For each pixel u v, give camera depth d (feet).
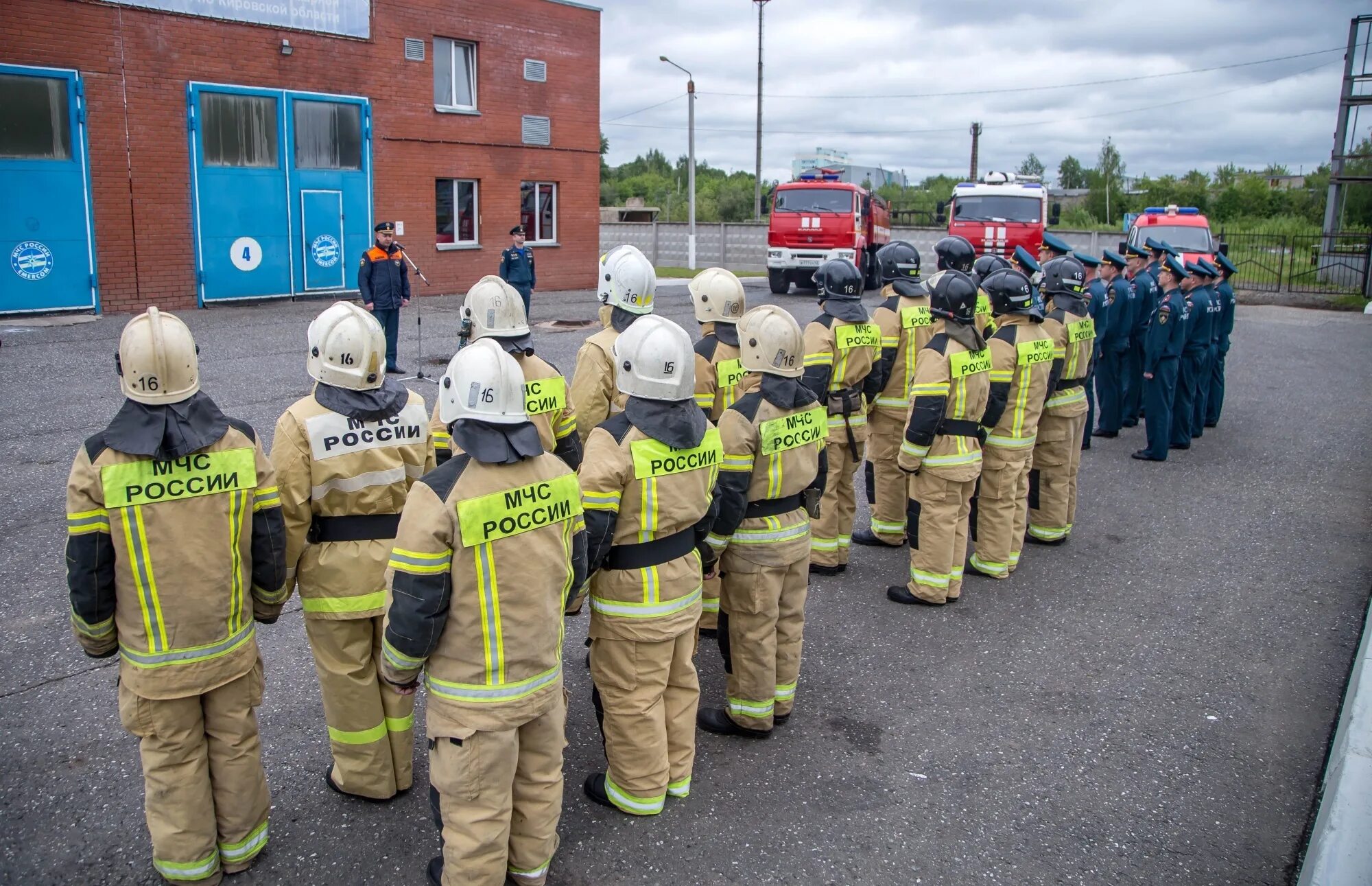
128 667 10.29
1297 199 161.79
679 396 11.60
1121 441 35.65
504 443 9.63
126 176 52.16
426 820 12.51
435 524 9.37
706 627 18.38
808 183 81.76
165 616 10.14
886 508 23.16
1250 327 69.82
